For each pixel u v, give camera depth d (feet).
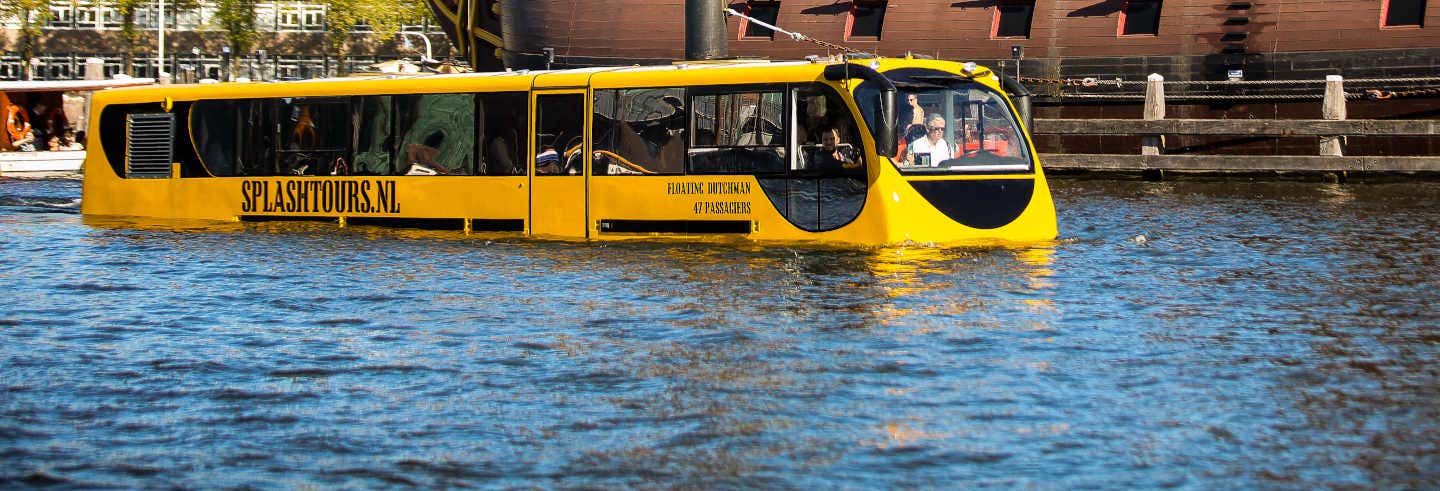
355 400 69.82
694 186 130.00
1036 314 90.58
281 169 150.00
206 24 473.26
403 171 143.64
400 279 107.55
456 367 76.64
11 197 192.03
